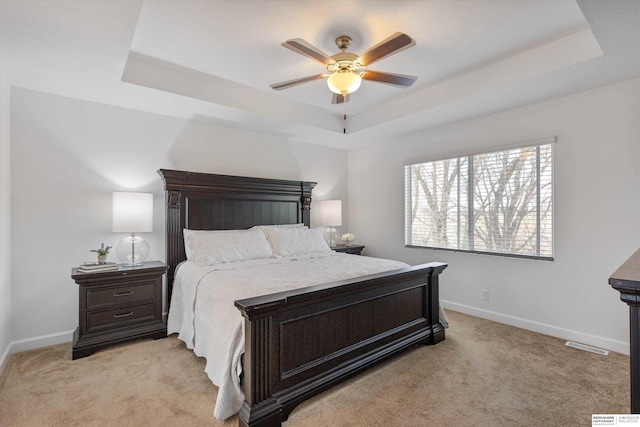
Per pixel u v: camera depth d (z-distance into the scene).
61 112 2.92
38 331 2.81
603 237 2.76
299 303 1.92
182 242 3.41
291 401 1.87
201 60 2.67
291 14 2.04
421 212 4.19
